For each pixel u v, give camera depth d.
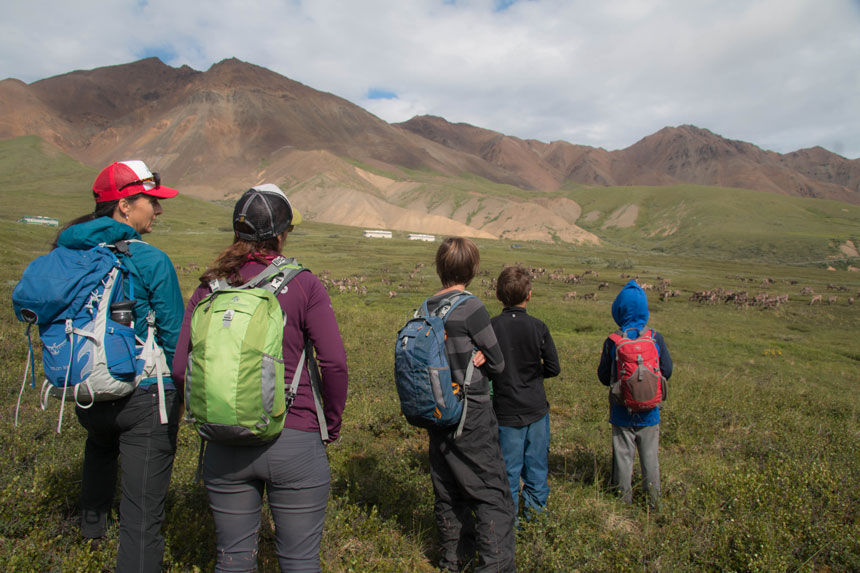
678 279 63.16
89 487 2.77
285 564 2.21
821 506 3.81
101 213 2.62
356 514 3.31
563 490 4.09
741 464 4.77
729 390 9.12
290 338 2.23
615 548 3.15
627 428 4.04
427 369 2.73
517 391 3.49
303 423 2.25
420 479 3.98
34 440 3.88
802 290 55.72
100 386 2.22
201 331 2.04
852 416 8.05
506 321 3.53
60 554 2.61
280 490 2.19
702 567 3.08
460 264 3.04
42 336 2.25
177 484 3.49
